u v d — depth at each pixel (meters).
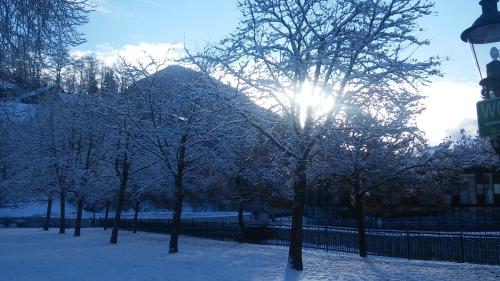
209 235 29.02
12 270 13.33
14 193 34.06
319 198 48.81
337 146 15.16
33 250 19.52
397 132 15.57
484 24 5.12
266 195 27.14
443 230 33.28
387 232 23.45
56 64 13.62
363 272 13.33
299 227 13.95
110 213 56.81
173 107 19.92
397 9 13.52
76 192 28.86
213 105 15.82
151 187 25.64
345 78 13.68
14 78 13.61
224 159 21.14
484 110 5.00
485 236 20.11
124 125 21.27
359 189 19.05
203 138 18.20
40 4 11.85
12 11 11.82
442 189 29.92
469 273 13.24
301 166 14.15
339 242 24.50
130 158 22.56
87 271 13.09
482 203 42.62
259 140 17.03
